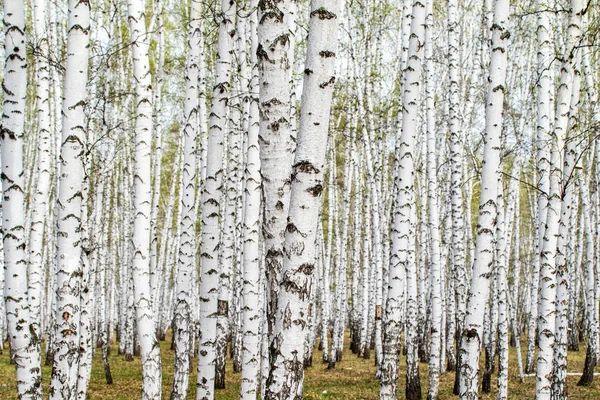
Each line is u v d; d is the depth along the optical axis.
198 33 8.80
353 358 21.11
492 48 6.72
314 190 3.77
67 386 5.40
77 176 5.38
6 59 5.32
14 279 5.28
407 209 8.59
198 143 12.72
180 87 21.47
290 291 3.71
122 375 17.19
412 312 13.30
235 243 17.80
